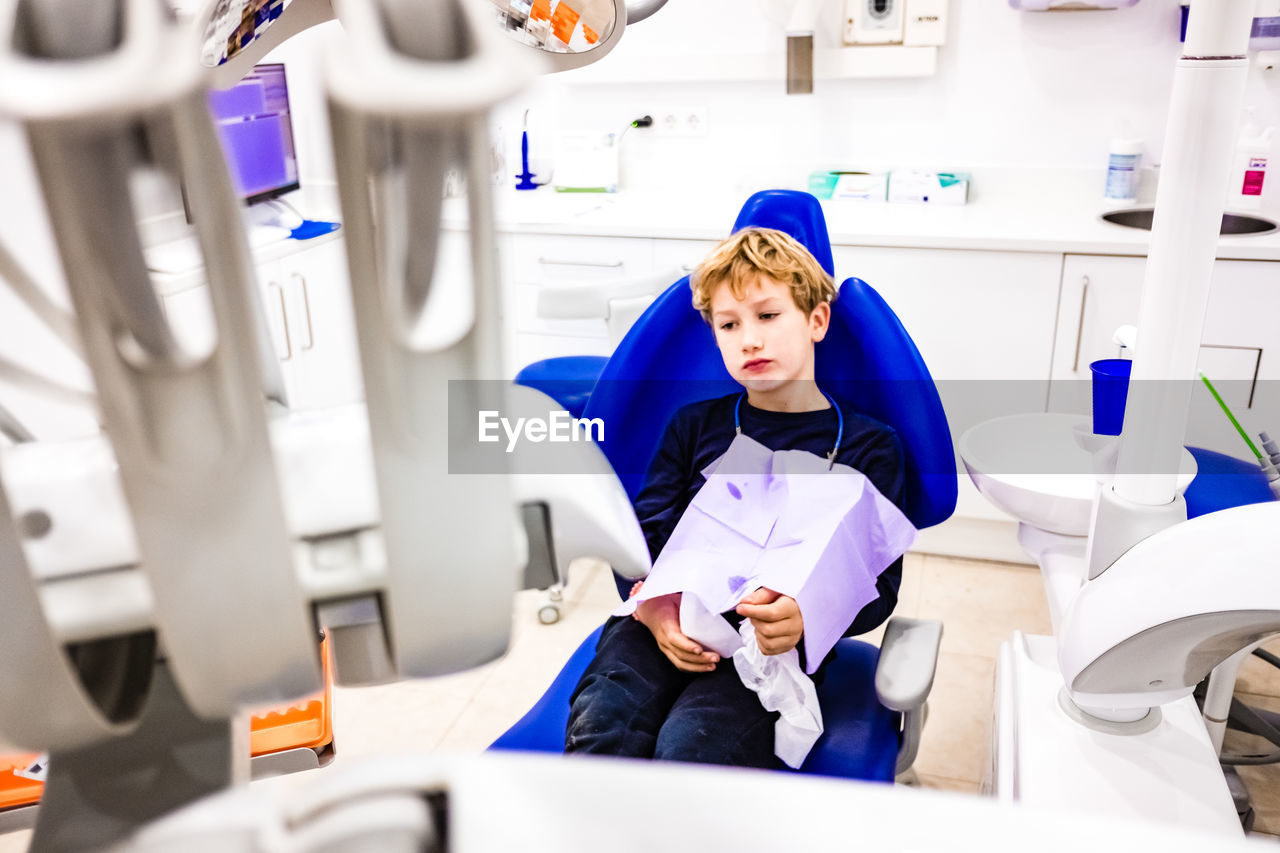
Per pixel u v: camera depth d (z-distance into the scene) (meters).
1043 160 2.77
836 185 2.83
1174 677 0.91
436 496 0.23
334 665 0.28
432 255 0.20
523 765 0.29
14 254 0.23
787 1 2.69
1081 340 2.34
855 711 1.24
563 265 2.66
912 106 2.83
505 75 0.19
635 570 0.31
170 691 0.28
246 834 0.27
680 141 3.05
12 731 0.25
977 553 2.62
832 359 1.31
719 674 1.17
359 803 0.28
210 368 0.20
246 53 0.38
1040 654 1.22
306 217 2.81
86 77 0.17
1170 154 0.72
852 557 1.14
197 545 0.22
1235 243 2.16
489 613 0.25
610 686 1.17
